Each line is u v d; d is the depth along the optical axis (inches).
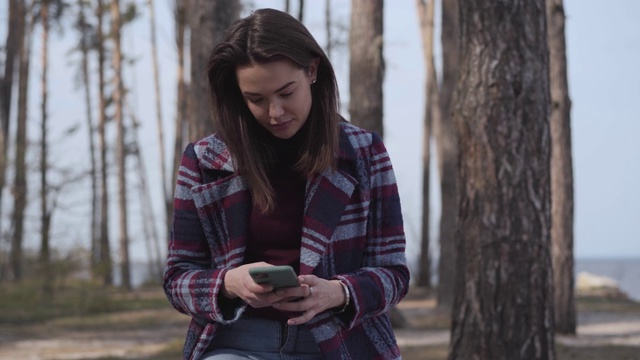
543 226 279.4
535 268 277.3
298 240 101.3
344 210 101.5
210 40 369.7
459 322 284.7
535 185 279.0
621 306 828.0
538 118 280.1
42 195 1034.1
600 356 458.0
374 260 104.6
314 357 100.7
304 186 101.0
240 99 99.8
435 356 458.3
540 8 281.4
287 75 94.1
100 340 602.9
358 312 96.8
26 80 1138.7
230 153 100.0
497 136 279.1
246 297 94.0
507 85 278.8
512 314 276.1
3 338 619.5
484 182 280.1
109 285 1170.6
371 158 104.2
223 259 102.9
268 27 93.8
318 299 93.7
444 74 733.3
